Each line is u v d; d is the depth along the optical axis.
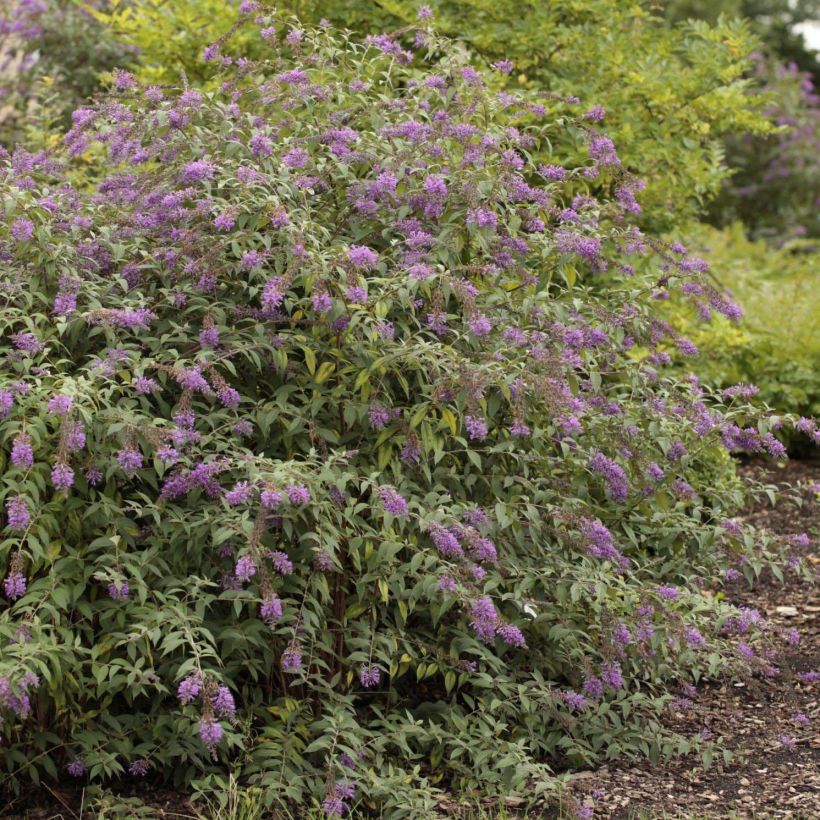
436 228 4.22
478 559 4.03
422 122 4.61
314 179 4.16
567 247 4.19
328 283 3.76
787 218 15.62
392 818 3.57
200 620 3.51
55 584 3.50
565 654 4.25
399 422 3.88
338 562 3.70
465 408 3.97
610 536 3.99
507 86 7.08
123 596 3.41
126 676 3.52
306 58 4.69
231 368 3.77
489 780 3.79
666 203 7.48
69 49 9.16
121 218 4.20
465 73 4.57
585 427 4.37
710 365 8.20
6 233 3.96
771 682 4.48
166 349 3.96
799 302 9.30
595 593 4.04
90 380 3.53
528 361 3.94
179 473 3.73
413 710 4.15
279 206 3.80
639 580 4.54
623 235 4.47
